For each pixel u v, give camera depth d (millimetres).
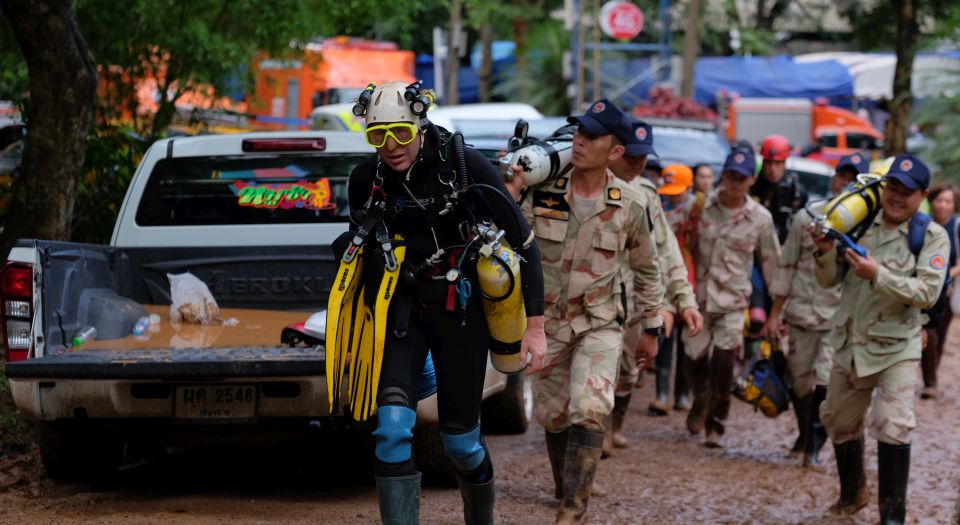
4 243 12000
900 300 8156
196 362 7746
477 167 6332
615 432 11430
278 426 8078
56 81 11867
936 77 27562
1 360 11484
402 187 6301
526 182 7848
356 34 19812
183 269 9625
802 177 23594
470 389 6398
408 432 6156
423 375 6875
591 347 7953
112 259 9383
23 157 12117
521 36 40906
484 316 6445
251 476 9586
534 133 16484
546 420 8375
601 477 10164
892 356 8375
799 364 11023
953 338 20828
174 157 9961
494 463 10344
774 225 13031
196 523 7750
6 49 16453
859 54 45969
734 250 11680
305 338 8492
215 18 16547
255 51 16984
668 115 29578
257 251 9602
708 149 21078
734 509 9203
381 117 6102
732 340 11625
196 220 9906
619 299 8031
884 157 29000
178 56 15906
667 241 9203
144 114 16484
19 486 8992
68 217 12180
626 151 9148
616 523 8617
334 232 9828
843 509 9086
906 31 28344
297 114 30078
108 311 8828
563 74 39281
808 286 10922
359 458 10250
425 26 47188
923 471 10766
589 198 7977
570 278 7977
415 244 6355
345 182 9875
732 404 14359
